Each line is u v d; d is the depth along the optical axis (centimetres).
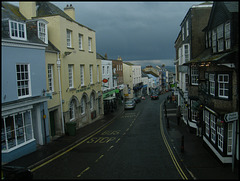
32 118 1341
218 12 1145
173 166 954
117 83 3969
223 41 1080
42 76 1366
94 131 1856
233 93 960
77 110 1959
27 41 1206
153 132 1739
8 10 1529
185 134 1641
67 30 1825
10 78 1092
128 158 1071
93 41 2403
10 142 1096
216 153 1038
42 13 1841
